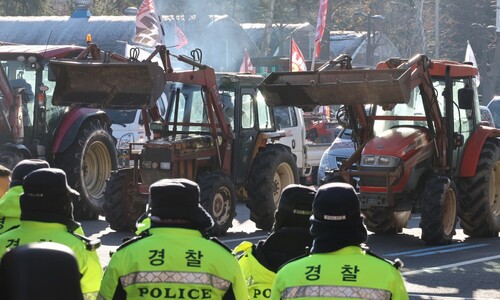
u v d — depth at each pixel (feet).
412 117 63.00
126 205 63.82
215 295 20.18
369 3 236.02
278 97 60.44
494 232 65.92
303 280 19.60
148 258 20.04
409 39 238.68
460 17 310.45
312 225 20.01
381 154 60.08
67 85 61.62
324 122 122.11
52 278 12.67
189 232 20.30
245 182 67.15
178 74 62.54
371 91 57.93
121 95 60.90
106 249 56.54
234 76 67.00
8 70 70.79
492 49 311.68
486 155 65.05
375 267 19.66
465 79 65.46
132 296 20.07
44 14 234.99
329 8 200.23
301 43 221.46
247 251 23.65
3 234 22.25
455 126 64.28
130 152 63.72
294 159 69.77
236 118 66.59
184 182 20.49
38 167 26.89
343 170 61.11
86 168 72.33
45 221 22.06
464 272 51.24
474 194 64.59
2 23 167.02
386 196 59.88
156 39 119.65
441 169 62.18
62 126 70.23
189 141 63.26
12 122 67.21
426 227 59.62
